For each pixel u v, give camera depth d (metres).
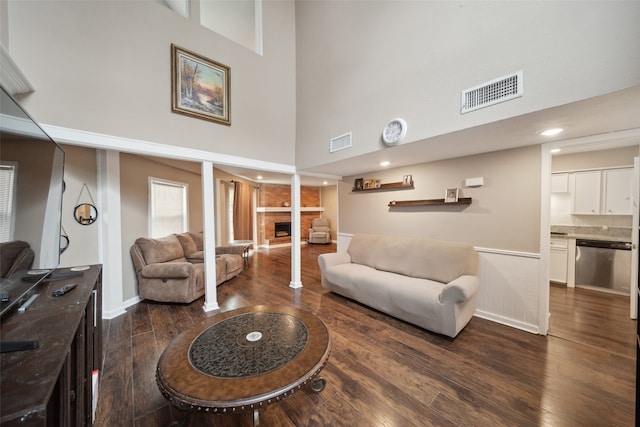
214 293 3.01
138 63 2.50
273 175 6.01
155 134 2.62
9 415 0.55
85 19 2.19
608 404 1.46
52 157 1.48
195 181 4.82
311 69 3.58
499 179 2.60
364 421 1.36
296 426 1.33
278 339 1.46
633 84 1.25
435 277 2.74
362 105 2.79
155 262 3.27
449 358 1.94
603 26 1.33
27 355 0.76
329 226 8.59
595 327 2.44
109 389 1.62
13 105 1.06
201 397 1.01
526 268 2.42
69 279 1.54
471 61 1.88
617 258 3.33
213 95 3.08
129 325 2.55
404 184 3.45
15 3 1.86
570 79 1.45
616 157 3.43
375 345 2.14
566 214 3.96
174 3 3.21
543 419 1.36
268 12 3.67
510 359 1.92
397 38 2.40
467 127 1.91
